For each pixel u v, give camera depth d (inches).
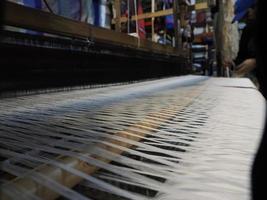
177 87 54.4
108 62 53.8
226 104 34.2
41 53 39.2
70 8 51.6
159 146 18.8
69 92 44.2
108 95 41.5
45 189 11.2
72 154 14.8
